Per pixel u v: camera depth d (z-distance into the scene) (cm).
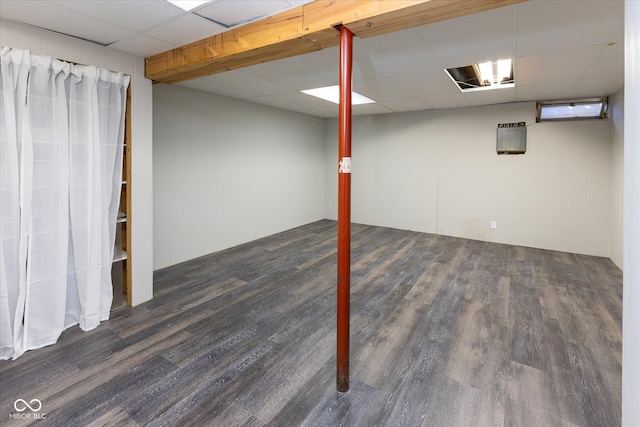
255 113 591
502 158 580
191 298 352
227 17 232
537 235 558
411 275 425
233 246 562
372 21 193
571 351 255
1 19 232
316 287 385
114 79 296
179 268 447
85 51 277
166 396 206
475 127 601
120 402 200
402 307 334
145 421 186
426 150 656
